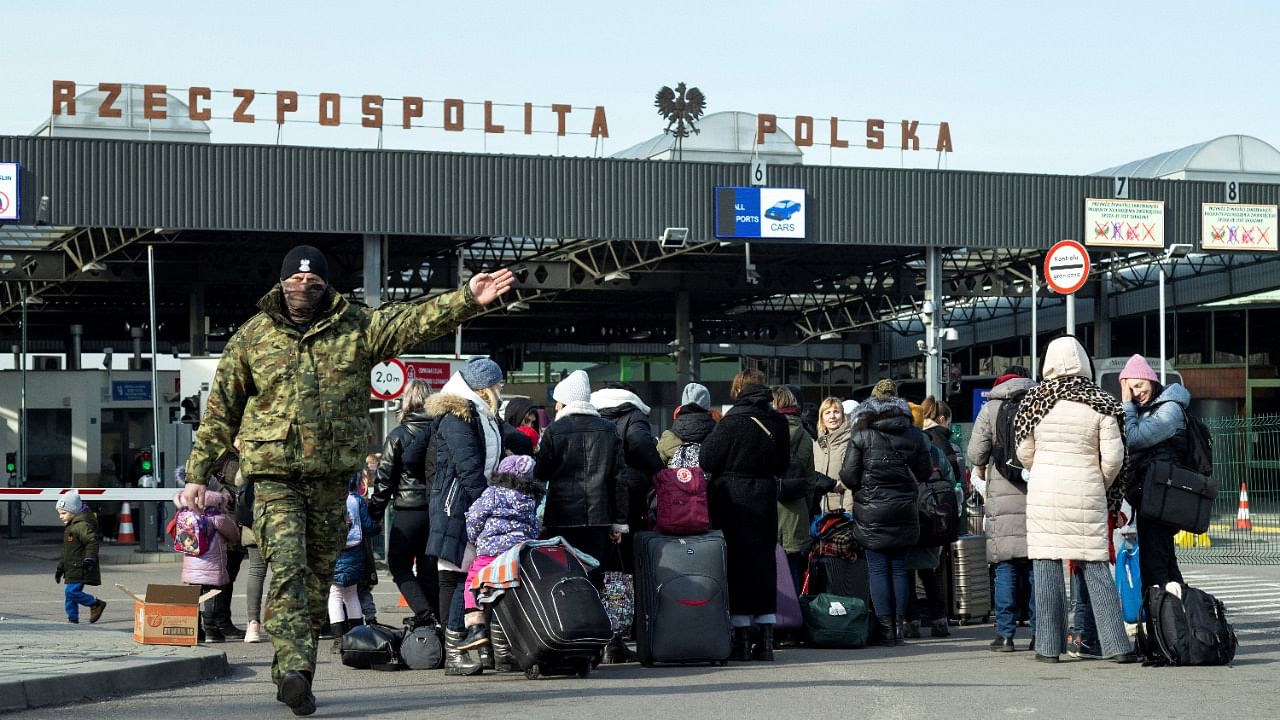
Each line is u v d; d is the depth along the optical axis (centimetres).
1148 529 1031
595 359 6481
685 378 4722
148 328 5784
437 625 1047
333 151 3164
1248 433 2642
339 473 730
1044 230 3609
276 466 719
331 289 745
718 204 3381
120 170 3038
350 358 732
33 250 3897
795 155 3781
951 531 1191
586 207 3316
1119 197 3656
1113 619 977
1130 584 1058
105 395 3262
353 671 991
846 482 1164
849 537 1220
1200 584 1891
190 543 1239
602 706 777
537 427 1295
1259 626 1299
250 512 771
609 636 912
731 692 834
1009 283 4766
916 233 3519
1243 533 2631
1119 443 966
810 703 784
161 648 990
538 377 6431
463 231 3241
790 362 6384
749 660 1048
